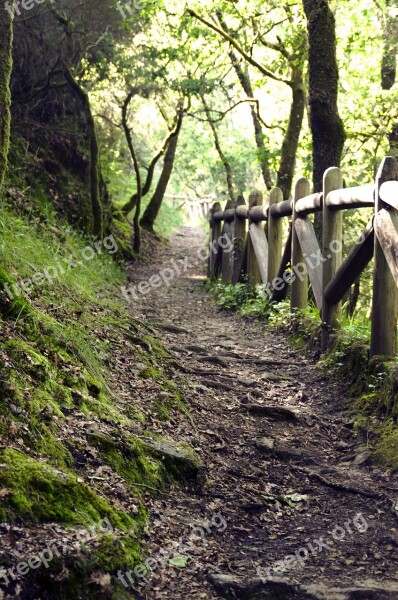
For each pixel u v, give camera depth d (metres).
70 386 4.19
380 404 5.03
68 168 12.53
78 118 13.23
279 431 5.04
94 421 3.96
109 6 11.78
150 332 7.50
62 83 11.84
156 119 19.42
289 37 12.60
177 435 4.52
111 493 3.41
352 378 5.68
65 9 11.66
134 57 13.00
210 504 3.82
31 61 11.95
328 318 6.66
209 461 4.34
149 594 2.88
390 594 2.98
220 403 5.47
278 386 6.11
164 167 20.55
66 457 3.47
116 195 20.30
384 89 14.16
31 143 11.67
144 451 3.92
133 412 4.52
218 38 14.12
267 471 4.39
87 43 12.19
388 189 5.02
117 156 17.70
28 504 2.92
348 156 13.93
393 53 12.81
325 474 4.38
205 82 13.95
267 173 16.78
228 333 8.46
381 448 4.60
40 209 10.02
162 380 5.41
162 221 26.81
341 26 13.98
